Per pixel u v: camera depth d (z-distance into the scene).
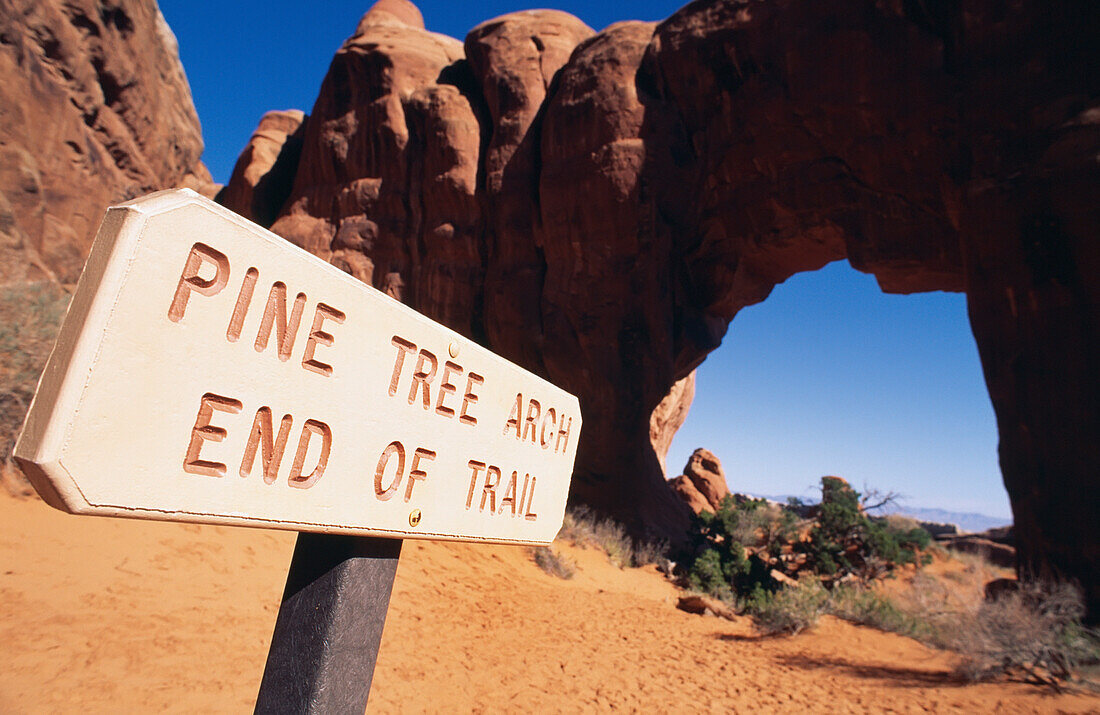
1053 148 10.45
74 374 0.67
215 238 0.83
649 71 19.09
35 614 3.65
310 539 1.10
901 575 18.78
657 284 18.84
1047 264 10.15
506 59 22.55
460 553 9.18
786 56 15.72
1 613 3.54
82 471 0.67
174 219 0.78
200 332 0.80
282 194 28.62
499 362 1.43
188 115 22.62
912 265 15.51
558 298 19.58
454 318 21.89
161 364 0.76
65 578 4.14
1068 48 10.82
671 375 20.02
